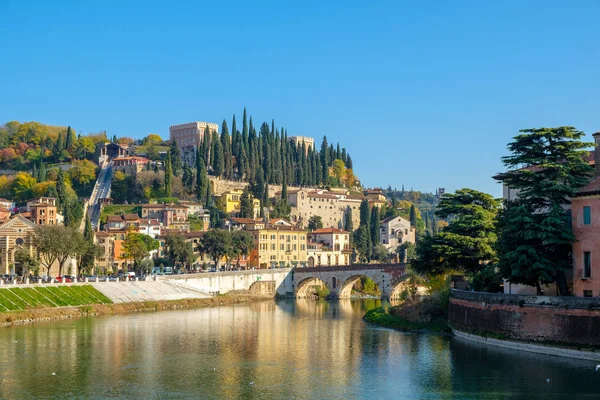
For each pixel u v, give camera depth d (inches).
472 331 4835.1
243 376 3799.2
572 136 4552.2
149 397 3334.2
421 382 3607.3
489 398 3260.3
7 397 3319.4
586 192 4192.9
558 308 4101.9
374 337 5300.2
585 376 3585.1
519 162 4503.0
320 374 3843.5
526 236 4264.3
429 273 6176.2
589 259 4212.6
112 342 4972.9
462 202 6225.4
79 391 3442.4
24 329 5590.6
